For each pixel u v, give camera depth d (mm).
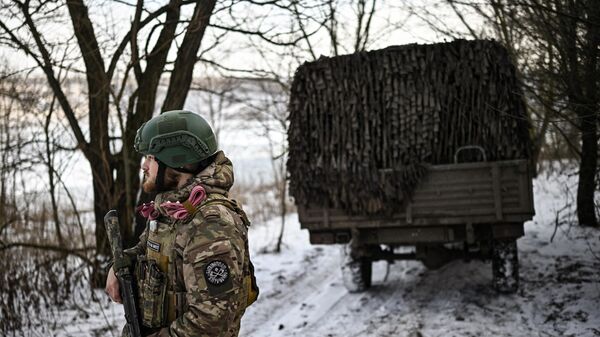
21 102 7039
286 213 15359
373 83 6938
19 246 6656
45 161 7320
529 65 7242
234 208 2434
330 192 6910
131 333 2439
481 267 8406
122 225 7785
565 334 5688
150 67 7906
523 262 8242
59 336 6117
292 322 6770
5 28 6797
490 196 6555
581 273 7391
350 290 7707
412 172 6699
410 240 6914
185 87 8008
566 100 6652
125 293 2471
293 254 10516
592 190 9484
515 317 6277
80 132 7617
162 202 2418
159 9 7520
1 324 5949
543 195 13289
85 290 7562
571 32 6242
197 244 2291
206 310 2234
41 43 6980
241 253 2336
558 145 13414
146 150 2473
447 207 6664
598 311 6133
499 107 6625
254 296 2529
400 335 5973
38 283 6910
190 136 2449
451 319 6309
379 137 6863
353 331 6246
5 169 6789
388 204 6758
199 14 7516
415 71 6844
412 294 7445
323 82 7027
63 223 8352
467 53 6742
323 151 6969
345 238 7047
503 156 6652
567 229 9656
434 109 6797
